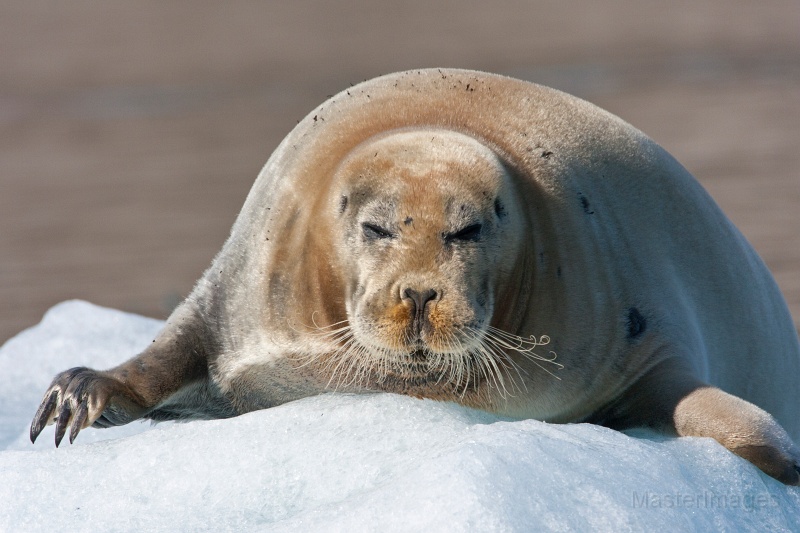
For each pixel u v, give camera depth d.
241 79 134.50
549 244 20.67
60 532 16.75
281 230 21.36
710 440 18.61
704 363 21.94
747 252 24.84
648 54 132.62
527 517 14.81
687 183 23.69
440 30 170.38
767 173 68.94
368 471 17.16
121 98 124.94
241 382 21.66
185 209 70.50
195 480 17.44
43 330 29.34
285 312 20.89
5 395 26.45
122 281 54.25
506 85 22.78
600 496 15.53
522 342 20.25
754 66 119.38
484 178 19.23
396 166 19.33
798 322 40.41
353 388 20.50
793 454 18.36
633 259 21.66
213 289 22.14
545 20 175.12
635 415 20.91
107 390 20.39
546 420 21.22
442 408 19.19
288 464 17.52
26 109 120.50
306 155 21.81
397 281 18.61
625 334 21.05
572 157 21.86
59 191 78.62
